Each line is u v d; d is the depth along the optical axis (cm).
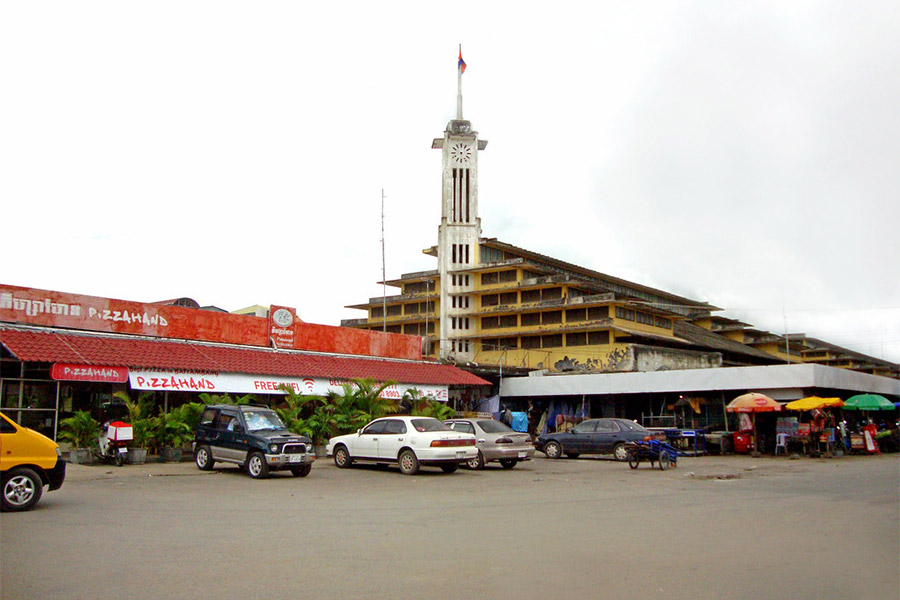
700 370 3525
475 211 6606
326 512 1252
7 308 2369
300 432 2680
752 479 1917
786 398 3334
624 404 4103
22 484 1202
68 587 704
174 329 2850
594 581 738
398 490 1639
